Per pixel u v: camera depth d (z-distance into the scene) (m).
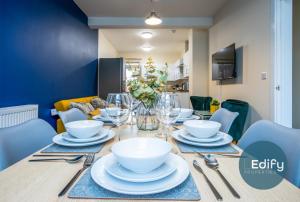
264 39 2.42
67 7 3.46
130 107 1.25
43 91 2.71
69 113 1.49
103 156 0.70
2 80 1.94
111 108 1.15
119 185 0.49
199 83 4.92
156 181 0.51
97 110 3.75
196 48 4.92
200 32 4.93
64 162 0.68
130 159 0.51
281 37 2.23
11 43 2.06
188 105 5.23
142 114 1.21
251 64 2.73
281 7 2.22
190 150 0.82
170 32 5.77
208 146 0.85
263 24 2.44
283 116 2.23
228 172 0.61
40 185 0.52
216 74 3.80
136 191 0.46
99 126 0.96
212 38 4.41
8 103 2.03
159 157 0.52
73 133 0.90
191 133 0.94
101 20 4.45
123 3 3.74
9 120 1.89
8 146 0.79
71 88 3.71
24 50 2.28
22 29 2.23
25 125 0.97
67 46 3.49
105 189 0.49
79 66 4.11
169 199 0.46
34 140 0.97
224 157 0.74
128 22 4.45
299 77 3.09
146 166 0.52
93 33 5.07
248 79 2.82
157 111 1.12
